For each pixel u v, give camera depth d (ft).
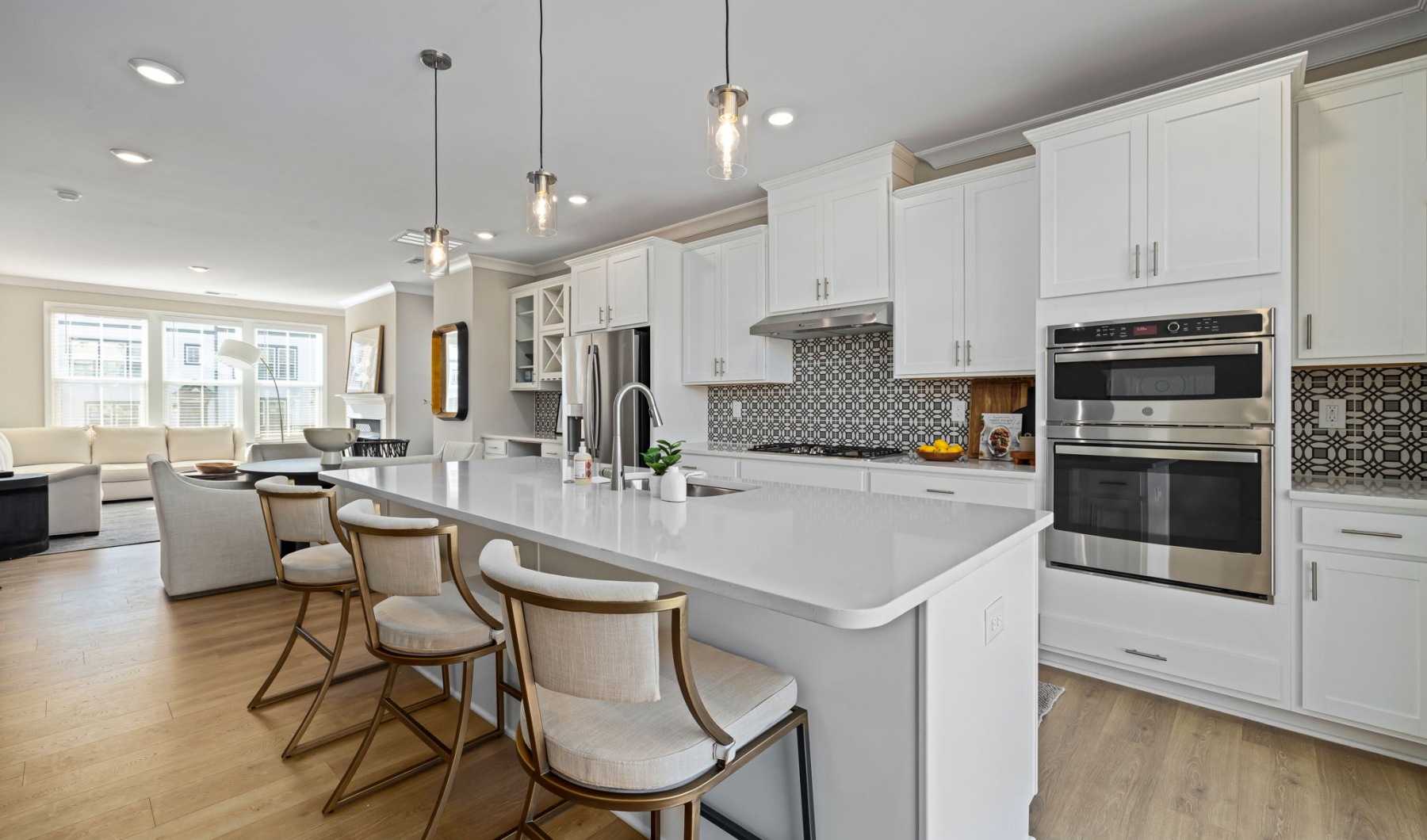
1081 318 8.39
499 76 8.71
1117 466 8.13
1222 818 5.62
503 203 13.98
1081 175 8.33
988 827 4.58
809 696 4.32
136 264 20.20
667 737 3.52
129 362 24.88
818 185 11.97
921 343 10.74
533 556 6.52
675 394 14.83
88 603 11.58
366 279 22.68
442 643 5.16
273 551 7.22
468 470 9.93
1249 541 7.23
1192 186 7.52
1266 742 6.87
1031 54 8.18
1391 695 6.47
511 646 3.60
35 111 9.63
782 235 12.55
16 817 5.59
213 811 5.70
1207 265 7.43
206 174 12.25
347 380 27.02
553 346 18.61
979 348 10.05
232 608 11.34
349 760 6.54
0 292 22.35
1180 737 6.97
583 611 3.23
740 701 3.90
